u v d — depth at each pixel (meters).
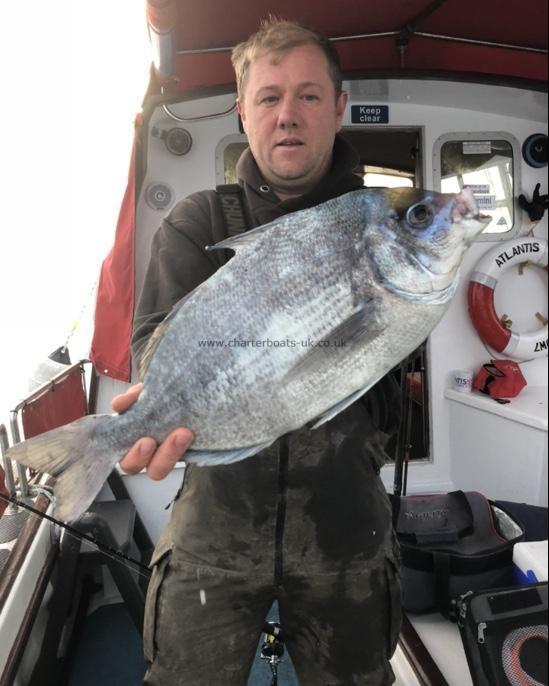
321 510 1.39
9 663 1.67
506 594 1.82
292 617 1.51
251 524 1.40
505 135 3.53
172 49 2.54
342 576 1.41
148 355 1.20
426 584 2.31
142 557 3.02
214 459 1.16
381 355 1.11
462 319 3.58
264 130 1.37
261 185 1.43
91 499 1.15
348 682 1.45
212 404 1.14
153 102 3.16
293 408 1.13
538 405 3.08
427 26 3.13
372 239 1.10
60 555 2.25
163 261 1.41
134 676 2.45
